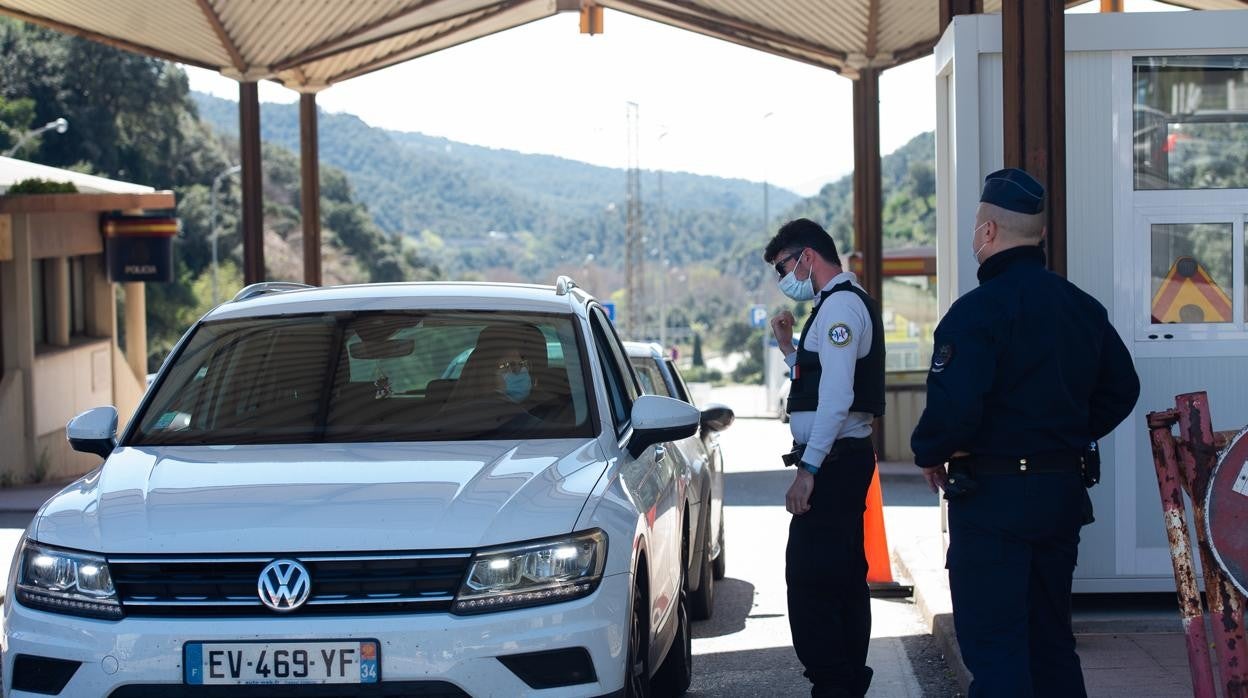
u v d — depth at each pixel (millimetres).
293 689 4164
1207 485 4391
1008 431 4598
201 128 82125
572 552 4395
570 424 5316
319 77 21828
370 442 5168
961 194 7574
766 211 69000
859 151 21219
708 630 8375
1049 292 4664
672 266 169125
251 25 18719
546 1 20250
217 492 4590
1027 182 4754
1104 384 4859
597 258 189250
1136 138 7527
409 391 5465
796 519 5754
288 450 5066
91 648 4234
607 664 4371
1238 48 7422
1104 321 4844
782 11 19281
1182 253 7535
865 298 5715
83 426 5359
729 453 23453
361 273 92500
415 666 4168
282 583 4219
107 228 24562
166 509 4477
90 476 5055
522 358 5559
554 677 4289
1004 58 7234
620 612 4461
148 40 19281
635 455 5434
